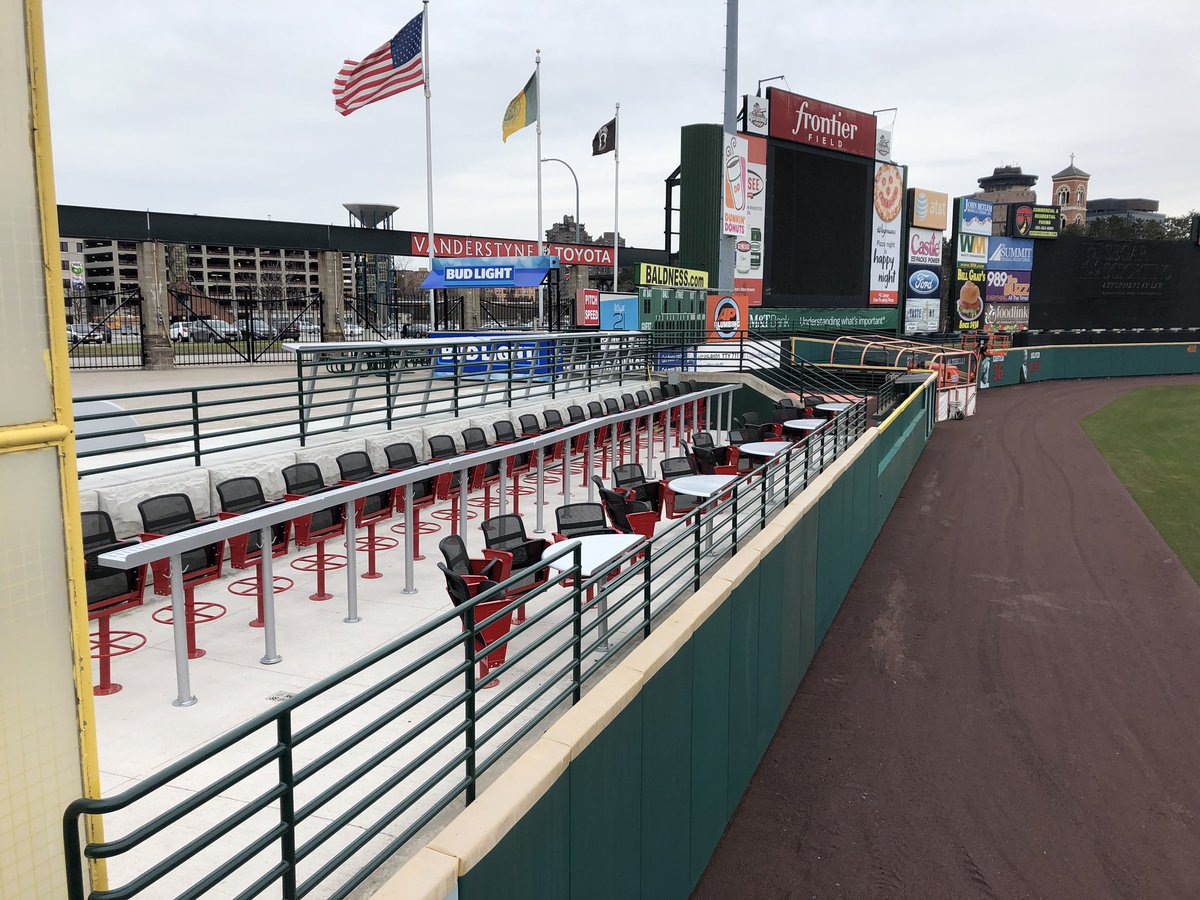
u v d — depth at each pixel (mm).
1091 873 6957
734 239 27766
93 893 2434
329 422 15273
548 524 11602
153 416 16312
